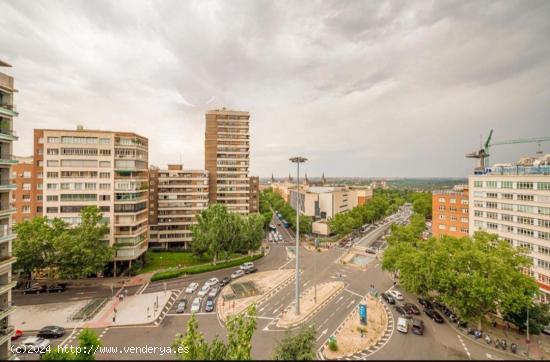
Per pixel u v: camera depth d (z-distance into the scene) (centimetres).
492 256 3891
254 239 8100
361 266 7744
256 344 3772
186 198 9538
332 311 4884
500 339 3931
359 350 3638
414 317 4628
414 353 3559
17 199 6962
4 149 3397
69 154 6469
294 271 7312
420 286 4812
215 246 7394
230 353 2105
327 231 12112
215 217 7588
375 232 12888
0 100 3325
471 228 7062
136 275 6706
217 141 10900
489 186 6600
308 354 2191
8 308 3291
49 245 5584
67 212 6444
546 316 3947
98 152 6606
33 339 3678
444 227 8500
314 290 5897
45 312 4762
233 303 5081
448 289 4209
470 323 4397
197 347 2122
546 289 5325
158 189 9406
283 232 13125
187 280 6494
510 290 3741
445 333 4094
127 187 6750
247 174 11088
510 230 6091
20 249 5247
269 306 5075
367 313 4794
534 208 5600
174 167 10594
